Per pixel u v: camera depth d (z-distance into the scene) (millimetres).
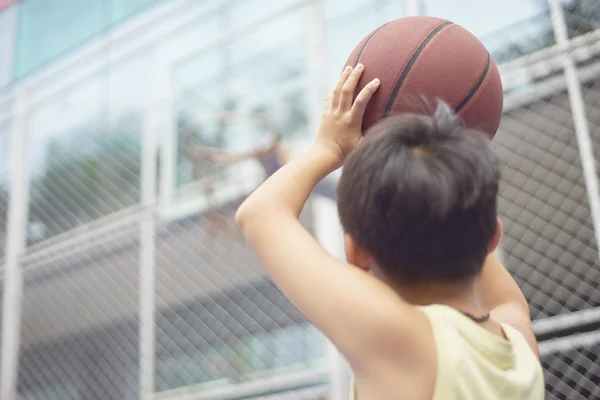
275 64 5074
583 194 3352
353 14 4418
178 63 4703
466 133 682
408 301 683
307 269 668
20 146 4473
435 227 635
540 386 719
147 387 3426
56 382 4852
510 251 3506
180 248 4672
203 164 4281
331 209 3479
